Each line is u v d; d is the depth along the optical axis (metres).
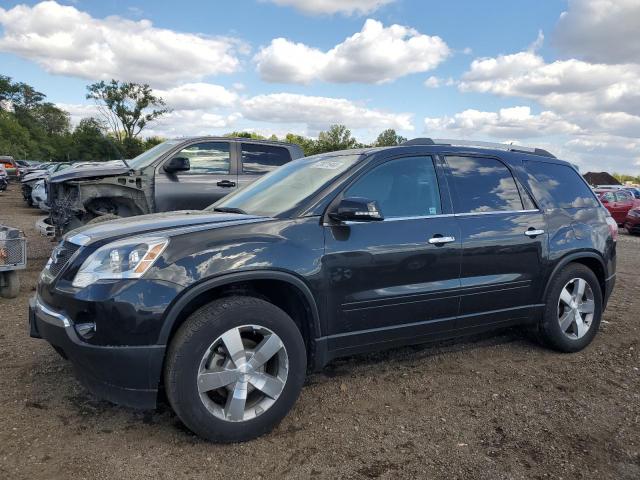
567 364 4.50
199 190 8.40
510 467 2.91
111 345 2.82
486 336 5.16
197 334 2.91
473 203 4.18
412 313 3.78
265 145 9.15
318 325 3.40
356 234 3.53
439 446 3.11
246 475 2.77
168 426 3.25
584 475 2.85
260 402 3.15
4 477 2.66
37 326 3.26
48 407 3.44
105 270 2.92
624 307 6.59
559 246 4.55
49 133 105.56
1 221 14.87
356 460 2.94
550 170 4.89
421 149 4.09
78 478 2.69
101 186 7.84
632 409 3.66
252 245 3.15
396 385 3.97
